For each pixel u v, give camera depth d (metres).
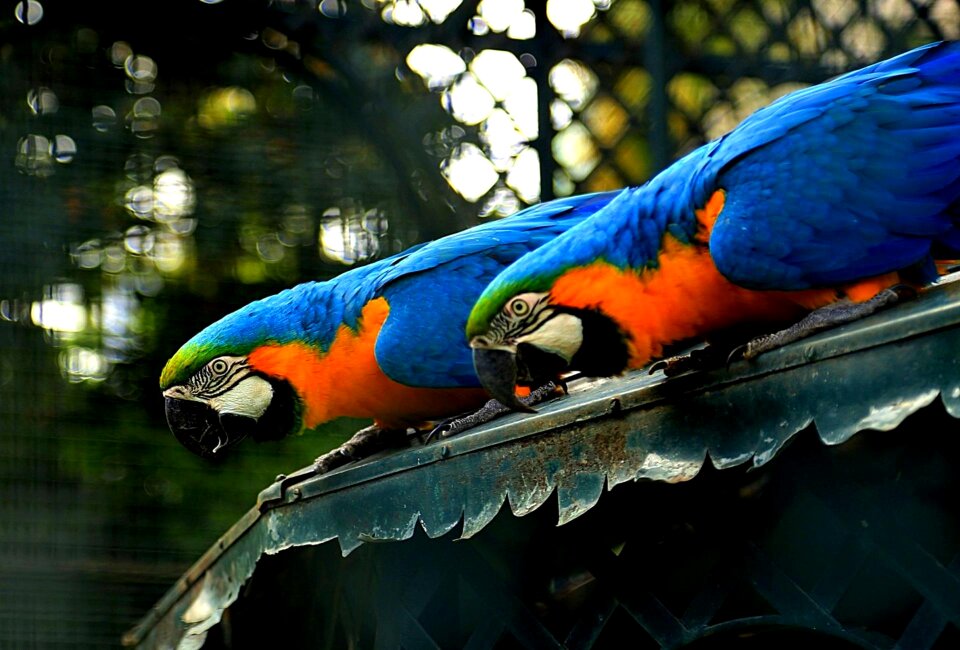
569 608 5.98
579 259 5.61
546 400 6.58
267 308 7.43
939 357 4.14
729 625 5.09
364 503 5.92
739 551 5.10
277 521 6.42
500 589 5.82
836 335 4.47
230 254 9.55
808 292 5.31
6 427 9.21
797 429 4.48
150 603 9.19
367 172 9.66
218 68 9.72
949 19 10.08
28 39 9.56
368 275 7.27
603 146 9.79
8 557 9.12
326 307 7.26
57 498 9.23
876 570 5.15
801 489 4.90
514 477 5.29
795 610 4.96
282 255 9.56
